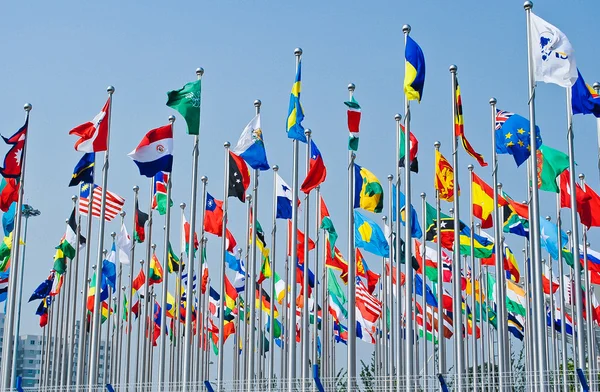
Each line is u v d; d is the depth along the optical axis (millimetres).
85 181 35188
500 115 33906
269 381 32594
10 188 37156
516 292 51000
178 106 33750
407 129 31328
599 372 26062
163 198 41125
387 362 54188
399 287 35500
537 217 28672
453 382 30688
